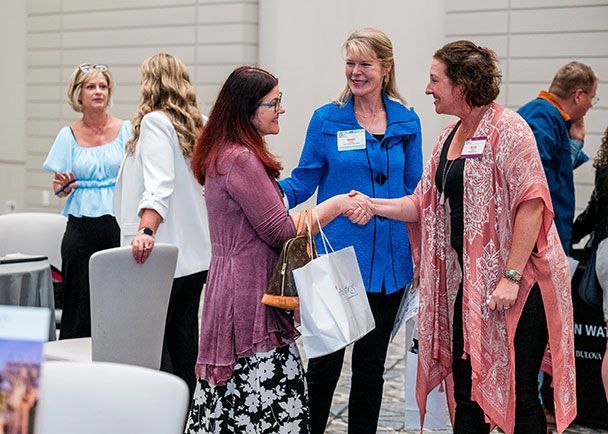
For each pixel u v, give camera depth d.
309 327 2.75
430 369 3.08
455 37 6.23
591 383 4.17
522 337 2.86
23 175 8.77
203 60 7.46
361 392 3.48
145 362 3.48
